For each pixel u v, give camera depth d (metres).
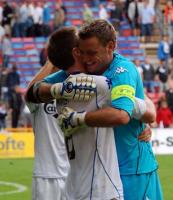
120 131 8.02
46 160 10.59
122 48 48.91
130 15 49.53
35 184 10.64
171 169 27.66
